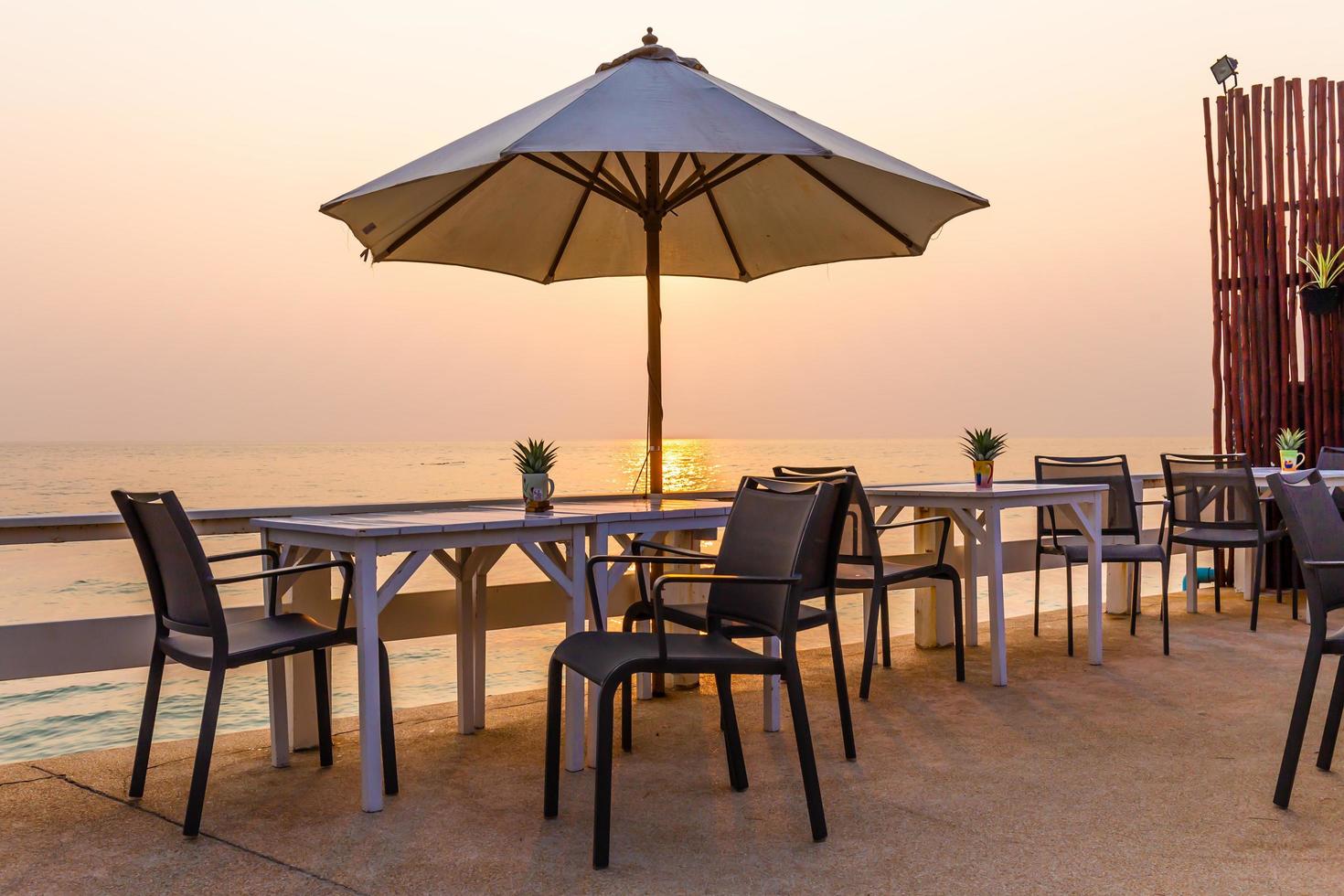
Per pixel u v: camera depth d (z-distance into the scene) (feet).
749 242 15.03
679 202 13.06
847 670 13.46
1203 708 11.17
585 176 13.38
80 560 68.59
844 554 12.80
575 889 6.47
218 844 7.33
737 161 13.32
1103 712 11.03
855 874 6.66
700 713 11.30
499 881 6.60
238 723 25.18
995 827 7.53
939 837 7.34
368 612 7.99
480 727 10.69
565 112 9.82
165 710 26.48
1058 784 8.56
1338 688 8.72
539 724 10.88
